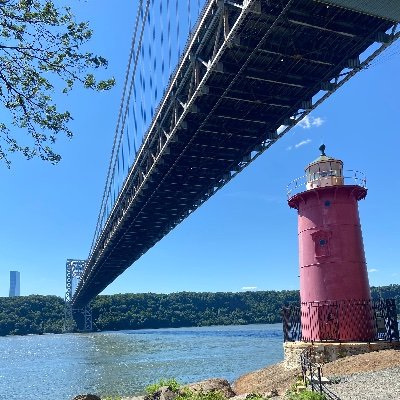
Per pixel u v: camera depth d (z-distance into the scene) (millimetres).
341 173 23359
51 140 8875
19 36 7688
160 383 16297
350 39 23750
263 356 49031
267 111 31297
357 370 15383
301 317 22672
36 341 125750
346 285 21344
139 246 71938
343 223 22203
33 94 8242
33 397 29156
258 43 23156
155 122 36219
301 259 23234
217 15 23328
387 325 19906
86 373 40125
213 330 152375
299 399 10555
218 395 13961
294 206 24641
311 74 26953
